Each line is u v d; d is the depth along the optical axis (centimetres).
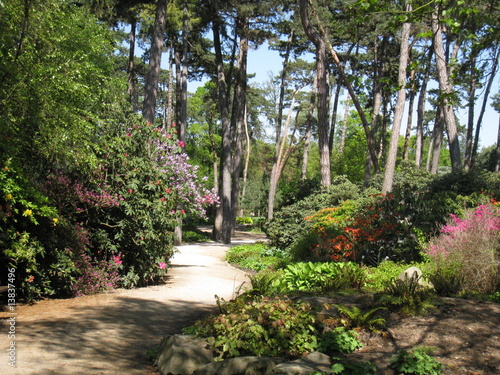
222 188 3191
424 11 659
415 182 2522
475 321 548
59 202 927
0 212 748
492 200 1305
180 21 2789
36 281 855
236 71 3519
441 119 3200
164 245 1125
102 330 650
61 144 892
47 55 887
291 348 516
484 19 696
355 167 4803
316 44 2120
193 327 604
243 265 1688
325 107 2127
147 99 1920
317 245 1421
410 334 532
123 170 1072
